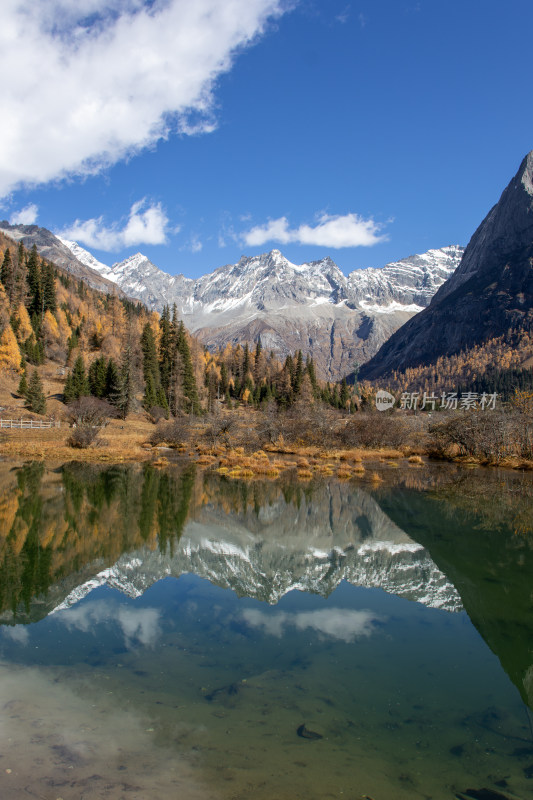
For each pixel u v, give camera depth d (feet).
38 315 322.34
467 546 48.57
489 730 18.81
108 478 97.96
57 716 18.72
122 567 40.78
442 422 160.56
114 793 14.29
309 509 68.49
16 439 163.63
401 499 76.64
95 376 247.09
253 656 25.22
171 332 332.60
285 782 15.20
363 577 39.45
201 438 190.60
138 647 25.84
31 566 40.16
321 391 390.63
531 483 94.79
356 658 25.26
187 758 16.39
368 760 16.62
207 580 38.32
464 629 29.37
